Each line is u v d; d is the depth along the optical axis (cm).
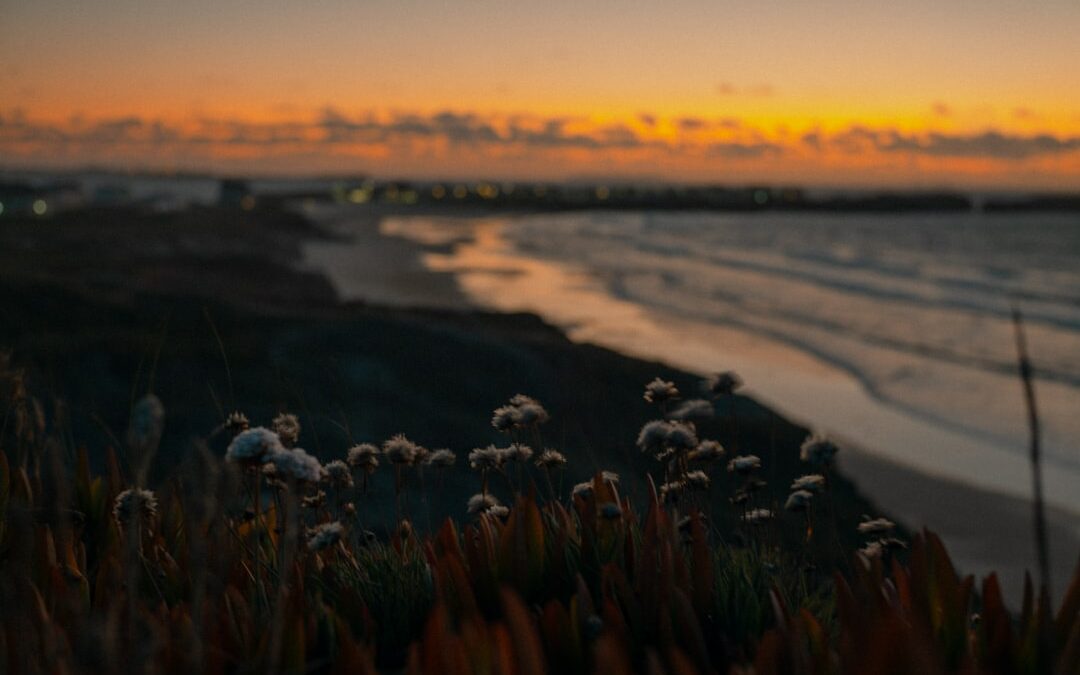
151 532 302
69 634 219
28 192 14450
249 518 313
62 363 1639
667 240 11056
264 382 1686
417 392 1950
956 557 1381
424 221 17600
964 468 1898
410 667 179
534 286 6003
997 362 3250
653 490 261
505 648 175
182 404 1362
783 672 197
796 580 287
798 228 15375
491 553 262
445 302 5062
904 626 187
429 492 646
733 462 332
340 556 301
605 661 158
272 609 238
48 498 317
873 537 305
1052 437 2208
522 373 2217
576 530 290
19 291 2472
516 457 320
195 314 2747
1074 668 189
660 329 4097
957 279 6253
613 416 1357
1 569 259
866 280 6134
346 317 2978
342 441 941
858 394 2761
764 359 3394
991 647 204
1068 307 4828
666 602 227
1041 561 155
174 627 211
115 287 3728
